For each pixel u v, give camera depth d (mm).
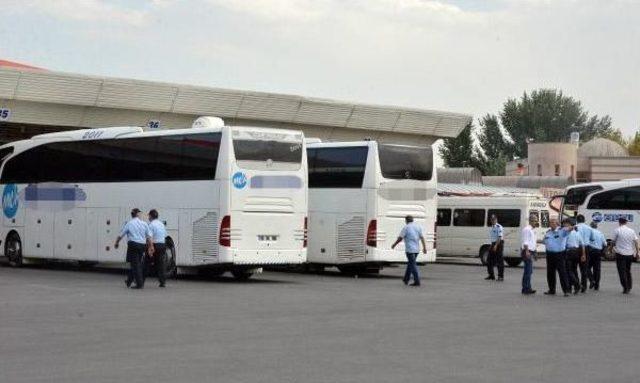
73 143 32688
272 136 28625
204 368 11859
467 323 17719
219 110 44469
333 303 21828
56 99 40000
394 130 51219
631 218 53312
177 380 10938
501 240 32531
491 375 11562
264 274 34188
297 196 29016
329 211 33344
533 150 102250
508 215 45438
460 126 53656
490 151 138750
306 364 12281
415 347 14125
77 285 26250
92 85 40438
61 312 18891
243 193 28000
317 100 47094
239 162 28000
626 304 22828
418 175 33156
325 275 33969
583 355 13500
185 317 18156
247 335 15383
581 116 138625
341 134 50375
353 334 15680
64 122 41469
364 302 22250
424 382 10984
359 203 32625
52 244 33156
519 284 30422
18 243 34562
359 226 32594
